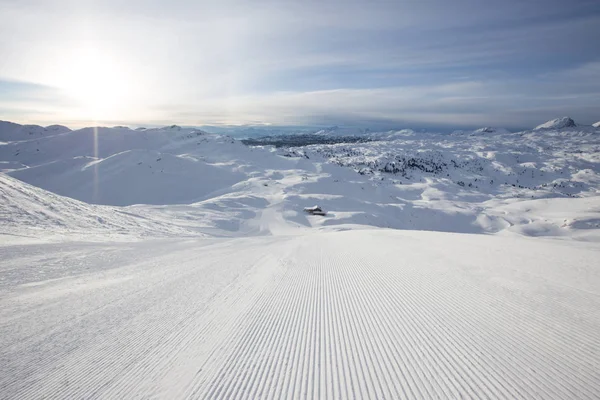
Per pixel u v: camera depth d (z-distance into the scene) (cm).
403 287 700
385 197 15812
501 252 1099
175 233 3300
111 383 358
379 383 331
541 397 292
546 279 692
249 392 324
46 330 522
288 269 1041
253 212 8306
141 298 712
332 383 335
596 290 598
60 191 12619
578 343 387
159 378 364
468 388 312
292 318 541
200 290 779
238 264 1217
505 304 539
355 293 683
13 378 375
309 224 8050
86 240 1958
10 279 940
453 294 616
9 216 2205
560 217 10256
